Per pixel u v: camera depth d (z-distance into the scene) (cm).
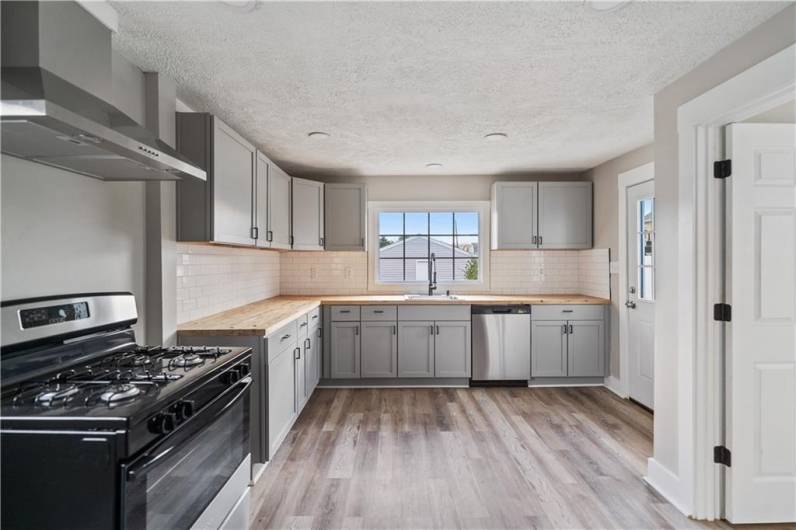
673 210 221
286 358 279
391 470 247
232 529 173
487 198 465
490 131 308
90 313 165
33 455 107
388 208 468
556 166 422
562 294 461
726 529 196
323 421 323
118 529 106
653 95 240
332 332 405
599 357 407
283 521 199
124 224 194
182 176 176
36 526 107
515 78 219
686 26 170
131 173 169
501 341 407
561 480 236
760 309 198
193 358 166
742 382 198
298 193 396
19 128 112
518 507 211
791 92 161
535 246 431
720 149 202
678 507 211
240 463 181
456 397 381
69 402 118
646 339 347
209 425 149
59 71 137
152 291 210
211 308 292
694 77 207
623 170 376
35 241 149
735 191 197
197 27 169
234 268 334
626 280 375
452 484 232
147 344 210
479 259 469
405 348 407
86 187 172
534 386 413
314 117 277
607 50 189
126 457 107
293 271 463
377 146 346
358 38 179
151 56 193
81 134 117
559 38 179
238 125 292
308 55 193
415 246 475
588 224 431
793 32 156
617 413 340
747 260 198
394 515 204
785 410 198
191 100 247
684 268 209
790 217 198
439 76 216
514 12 160
